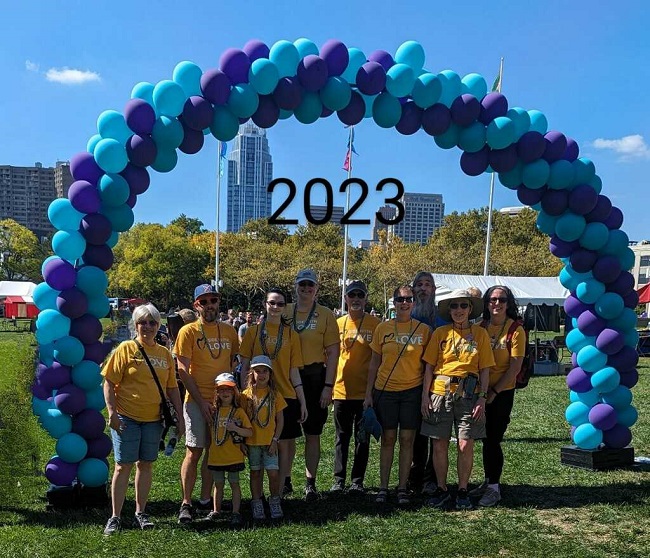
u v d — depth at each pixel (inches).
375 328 208.5
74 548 158.1
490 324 202.4
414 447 211.3
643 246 3053.6
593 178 229.8
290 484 209.6
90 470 190.1
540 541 162.7
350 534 168.1
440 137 220.7
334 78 203.5
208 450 183.3
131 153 188.7
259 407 181.0
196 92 196.9
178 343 183.6
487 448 197.5
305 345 197.3
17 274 2393.0
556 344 708.7
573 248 235.3
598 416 236.8
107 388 170.4
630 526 174.6
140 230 2075.5
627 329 238.5
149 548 158.6
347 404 208.1
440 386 190.9
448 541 162.9
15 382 361.7
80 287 189.3
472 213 2207.2
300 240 2239.2
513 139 216.5
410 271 1663.4
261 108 201.3
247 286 1846.7
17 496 199.6
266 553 155.1
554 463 249.1
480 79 220.2
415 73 214.2
